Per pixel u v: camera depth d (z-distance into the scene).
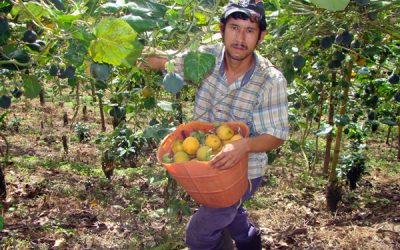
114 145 6.40
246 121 2.76
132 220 5.27
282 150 9.11
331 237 4.85
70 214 5.51
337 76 6.82
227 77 2.74
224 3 3.18
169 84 2.16
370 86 5.77
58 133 10.99
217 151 2.52
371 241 4.69
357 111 6.81
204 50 2.81
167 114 4.71
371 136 11.83
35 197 6.18
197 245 2.96
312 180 7.55
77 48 1.94
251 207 6.16
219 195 2.52
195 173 2.40
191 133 2.61
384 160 9.78
